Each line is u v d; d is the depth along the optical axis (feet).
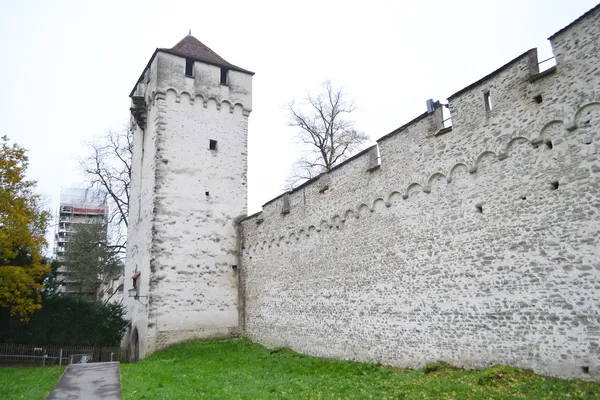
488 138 36.70
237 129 80.59
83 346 66.44
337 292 52.54
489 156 36.70
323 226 56.34
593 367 27.99
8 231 57.57
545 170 32.32
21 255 62.08
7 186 58.95
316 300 55.98
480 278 36.06
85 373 46.01
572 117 30.76
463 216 38.27
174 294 68.54
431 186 41.88
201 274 71.36
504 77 35.91
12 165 59.11
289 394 32.83
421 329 40.93
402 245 44.32
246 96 82.69
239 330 72.13
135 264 75.61
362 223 50.06
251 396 32.01
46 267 61.41
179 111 75.61
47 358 61.57
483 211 36.52
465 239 37.81
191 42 83.92
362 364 45.88
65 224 169.48
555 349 30.25
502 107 35.83
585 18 30.50
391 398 29.73
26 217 59.06
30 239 59.21
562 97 31.53
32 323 64.80
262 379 41.57
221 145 78.23
